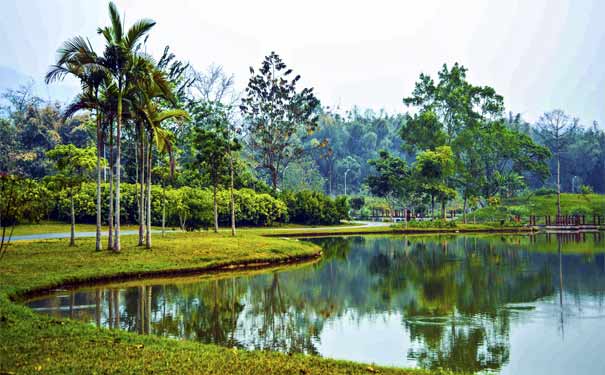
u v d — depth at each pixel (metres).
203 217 41.56
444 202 68.12
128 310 16.25
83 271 20.64
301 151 69.56
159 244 27.67
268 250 29.61
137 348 10.39
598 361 11.78
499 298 19.11
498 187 78.75
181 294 19.03
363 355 12.14
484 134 72.81
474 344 13.09
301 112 66.88
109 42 23.75
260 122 66.12
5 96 75.62
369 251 36.69
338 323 15.35
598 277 23.78
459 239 47.84
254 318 15.86
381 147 145.25
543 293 20.00
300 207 61.34
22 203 16.34
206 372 8.95
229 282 22.03
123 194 45.91
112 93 24.66
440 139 71.75
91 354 9.86
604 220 66.69
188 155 57.62
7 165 57.94
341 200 67.88
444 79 75.88
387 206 93.38
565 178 117.50
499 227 60.66
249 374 8.89
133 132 49.16
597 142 119.38
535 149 77.62
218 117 57.59
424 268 27.55
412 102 76.25
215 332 14.05
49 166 60.47
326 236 50.47
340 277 24.25
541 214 74.50
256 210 53.78
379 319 15.87
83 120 64.38
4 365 9.13
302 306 17.73
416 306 17.81
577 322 15.25
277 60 65.81
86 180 28.52
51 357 9.62
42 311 15.66
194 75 66.38
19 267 20.48
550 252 35.03
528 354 12.27
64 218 44.53
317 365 9.62
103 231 39.69
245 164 57.94
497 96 73.81
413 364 11.52
